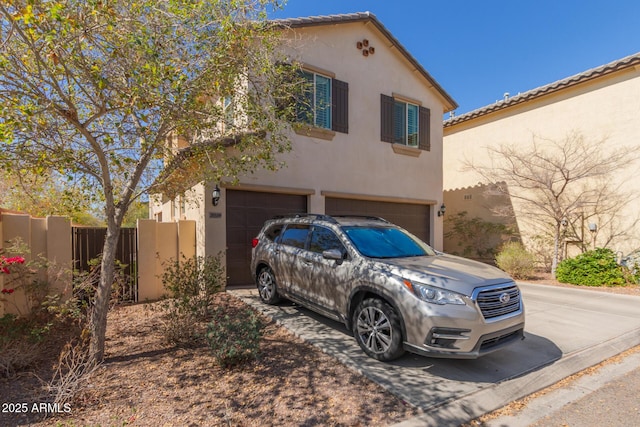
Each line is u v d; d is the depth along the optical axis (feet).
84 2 12.15
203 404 10.82
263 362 13.92
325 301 17.12
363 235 17.65
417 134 40.73
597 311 22.76
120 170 16.14
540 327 19.30
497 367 14.03
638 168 33.73
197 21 14.62
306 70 31.24
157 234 24.56
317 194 31.89
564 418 10.88
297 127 21.22
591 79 36.37
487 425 10.46
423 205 41.75
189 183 20.45
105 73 13.52
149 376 12.60
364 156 35.63
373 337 14.33
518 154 39.78
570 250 39.14
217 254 23.77
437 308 12.62
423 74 40.27
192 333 16.03
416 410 10.81
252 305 22.21
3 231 18.60
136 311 20.99
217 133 18.19
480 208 48.65
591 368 14.67
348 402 11.15
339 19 32.68
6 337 13.93
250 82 19.27
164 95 13.67
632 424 10.53
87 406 10.62
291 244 20.51
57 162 13.35
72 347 14.76
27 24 10.87
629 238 34.35
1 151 12.48
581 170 34.78
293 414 10.39
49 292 18.25
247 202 28.37
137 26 13.21
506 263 36.58
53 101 12.35
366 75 36.01
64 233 20.68
